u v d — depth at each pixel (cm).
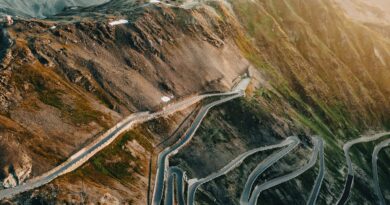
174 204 8438
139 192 8256
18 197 6800
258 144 11888
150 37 12094
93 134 8681
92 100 9581
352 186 13250
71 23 11069
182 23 13450
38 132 7962
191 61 12694
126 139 9200
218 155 10588
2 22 10262
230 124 11850
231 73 13625
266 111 12888
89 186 7612
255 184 10531
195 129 10781
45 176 7362
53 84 9194
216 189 9638
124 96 10238
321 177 12375
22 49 9375
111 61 10912
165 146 9925
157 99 10781
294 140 12825
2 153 7175
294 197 11075
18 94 8450
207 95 12131
